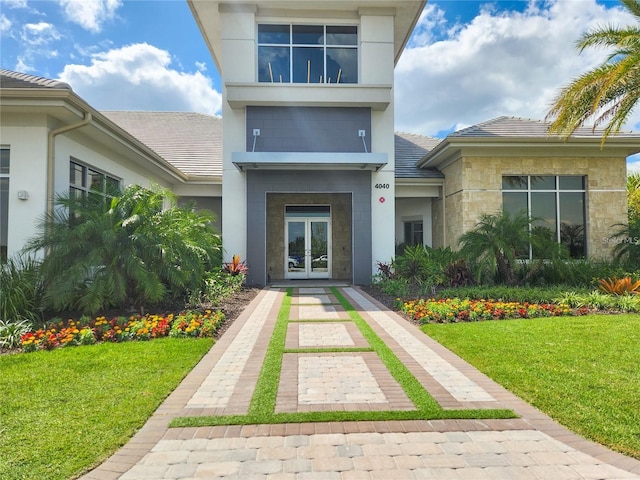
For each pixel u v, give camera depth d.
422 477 2.60
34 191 7.97
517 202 13.42
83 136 9.34
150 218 7.72
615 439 3.03
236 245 13.40
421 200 16.81
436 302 8.34
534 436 3.13
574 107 9.64
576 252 13.45
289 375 4.48
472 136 12.73
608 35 9.08
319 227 16.39
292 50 13.71
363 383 4.23
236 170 13.47
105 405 3.62
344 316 7.89
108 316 7.38
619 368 4.60
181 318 6.78
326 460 2.79
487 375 4.45
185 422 3.31
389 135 13.59
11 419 3.34
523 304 8.52
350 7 13.45
